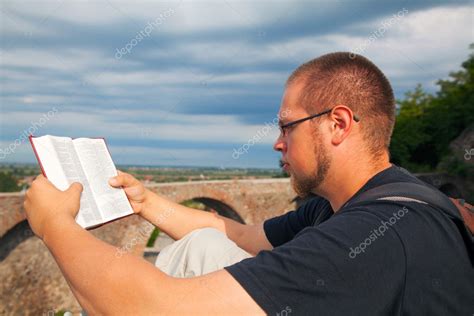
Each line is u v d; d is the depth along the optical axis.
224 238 1.95
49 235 1.43
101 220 1.88
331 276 1.23
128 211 2.11
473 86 31.27
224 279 1.24
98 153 2.15
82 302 1.30
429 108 33.81
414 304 1.29
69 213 1.50
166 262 1.99
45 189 1.56
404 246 1.28
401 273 1.26
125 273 1.26
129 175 2.25
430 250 1.31
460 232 1.42
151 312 1.21
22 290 13.73
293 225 2.44
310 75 1.72
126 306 1.23
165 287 1.24
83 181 1.93
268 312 1.20
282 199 21.11
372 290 1.24
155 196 2.40
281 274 1.23
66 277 1.35
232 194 19.17
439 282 1.31
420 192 1.46
